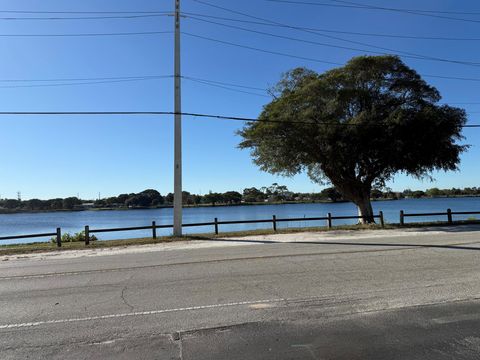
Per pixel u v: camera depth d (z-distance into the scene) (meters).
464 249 13.09
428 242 15.34
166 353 4.93
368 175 27.59
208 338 5.41
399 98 26.45
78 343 5.38
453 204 100.44
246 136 28.89
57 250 17.41
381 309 6.48
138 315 6.56
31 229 57.16
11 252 17.08
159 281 9.23
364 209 28.69
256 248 15.31
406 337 5.25
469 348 4.86
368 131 24.38
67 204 151.25
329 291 7.73
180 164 21.17
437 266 10.09
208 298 7.49
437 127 23.98
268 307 6.77
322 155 27.08
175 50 21.11
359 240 17.00
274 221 23.00
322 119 25.69
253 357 4.73
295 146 26.38
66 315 6.71
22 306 7.37
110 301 7.54
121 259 13.53
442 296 7.18
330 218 24.02
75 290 8.59
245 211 92.12
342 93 26.14
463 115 25.20
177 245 17.69
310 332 5.52
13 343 5.45
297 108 26.14
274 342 5.19
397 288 7.83
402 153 24.39
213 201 132.00
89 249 17.47
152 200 151.50
